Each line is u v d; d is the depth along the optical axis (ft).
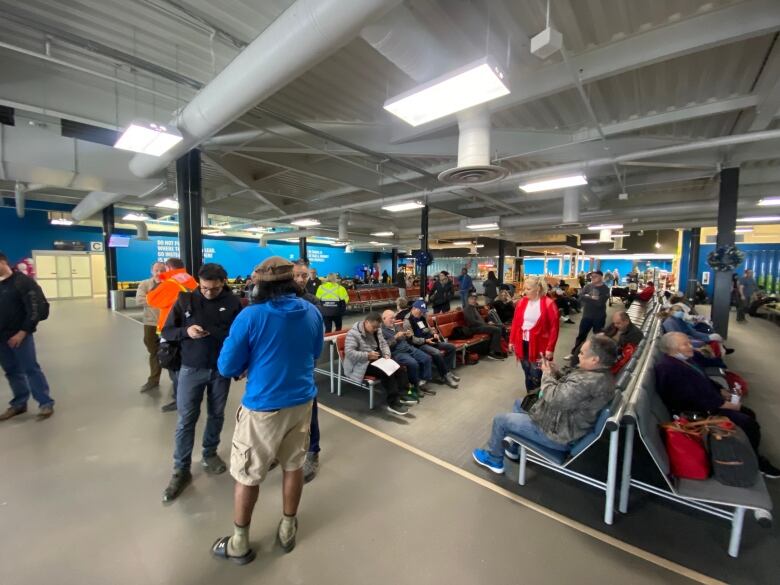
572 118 14.12
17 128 15.34
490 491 7.38
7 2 8.31
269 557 5.61
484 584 5.19
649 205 26.61
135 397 12.12
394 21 7.34
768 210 25.05
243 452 5.15
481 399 12.68
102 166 17.43
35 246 41.78
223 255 57.62
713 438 6.17
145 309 12.55
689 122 14.51
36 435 9.41
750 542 6.05
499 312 24.14
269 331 5.06
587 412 6.54
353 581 5.22
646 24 8.75
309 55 6.85
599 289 18.08
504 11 8.39
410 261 78.43
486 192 28.12
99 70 11.66
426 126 13.57
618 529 6.33
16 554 5.55
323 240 69.77
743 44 9.41
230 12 8.75
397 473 7.98
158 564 5.44
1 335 9.88
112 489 7.22
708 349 12.97
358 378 11.56
